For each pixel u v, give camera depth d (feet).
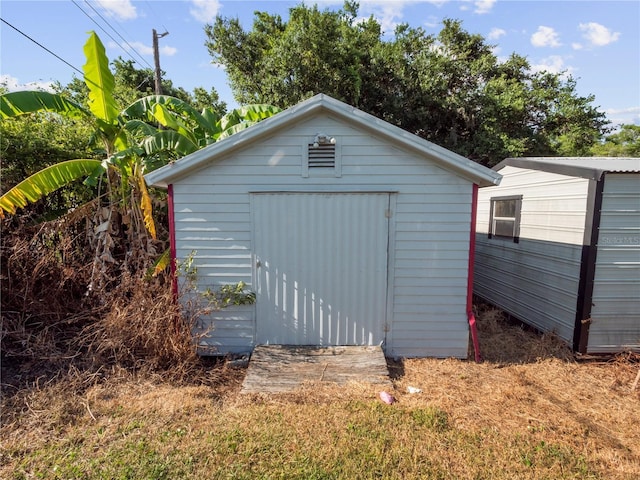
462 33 56.59
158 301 14.61
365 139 14.97
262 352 15.31
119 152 17.17
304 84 45.50
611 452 9.93
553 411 11.89
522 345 17.46
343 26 49.96
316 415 11.44
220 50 52.26
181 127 20.65
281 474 9.00
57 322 15.44
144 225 19.13
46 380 13.05
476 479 8.98
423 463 9.45
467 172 14.52
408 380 13.87
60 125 21.72
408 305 15.74
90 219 18.90
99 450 9.82
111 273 18.34
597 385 13.76
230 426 10.89
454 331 15.83
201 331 15.87
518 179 21.01
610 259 15.55
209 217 15.42
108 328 14.06
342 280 15.64
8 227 17.52
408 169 15.06
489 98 49.24
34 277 15.98
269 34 52.24
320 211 15.35
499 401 12.39
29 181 15.80
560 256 17.37
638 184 15.19
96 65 16.40
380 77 50.14
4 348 14.57
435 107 51.24
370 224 15.35
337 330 15.90
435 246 15.39
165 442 10.16
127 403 11.94
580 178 16.06
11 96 15.43
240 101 52.90
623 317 15.76
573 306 16.43
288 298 15.78
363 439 10.32
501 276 22.93
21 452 9.69
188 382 13.52
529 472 9.21
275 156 15.12
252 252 15.57
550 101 53.57
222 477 8.93
